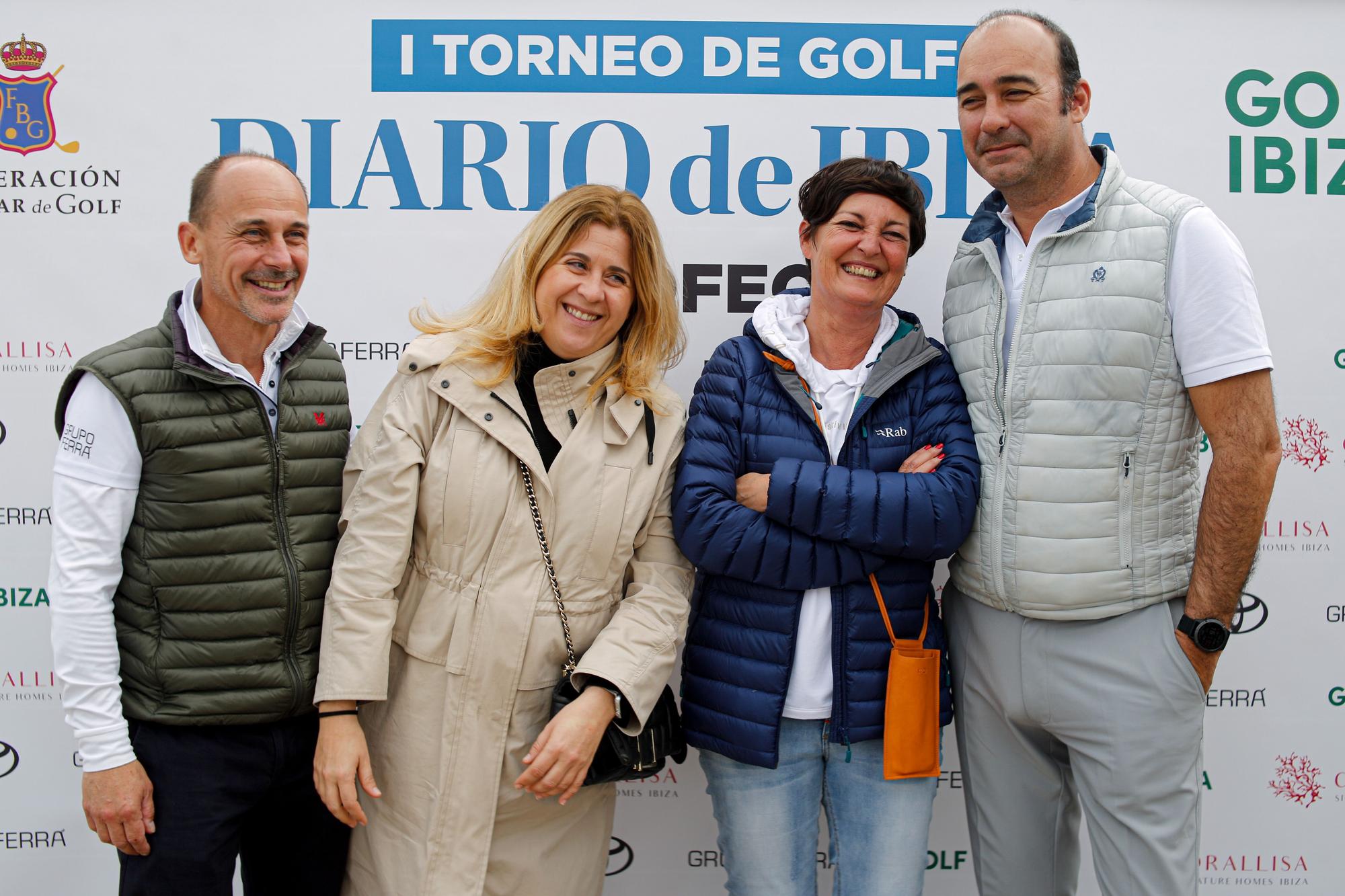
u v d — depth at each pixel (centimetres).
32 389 208
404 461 154
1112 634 162
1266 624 214
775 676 164
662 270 166
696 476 165
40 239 207
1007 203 171
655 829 218
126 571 153
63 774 211
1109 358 158
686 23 208
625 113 209
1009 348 169
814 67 209
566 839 162
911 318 185
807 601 168
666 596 163
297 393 161
